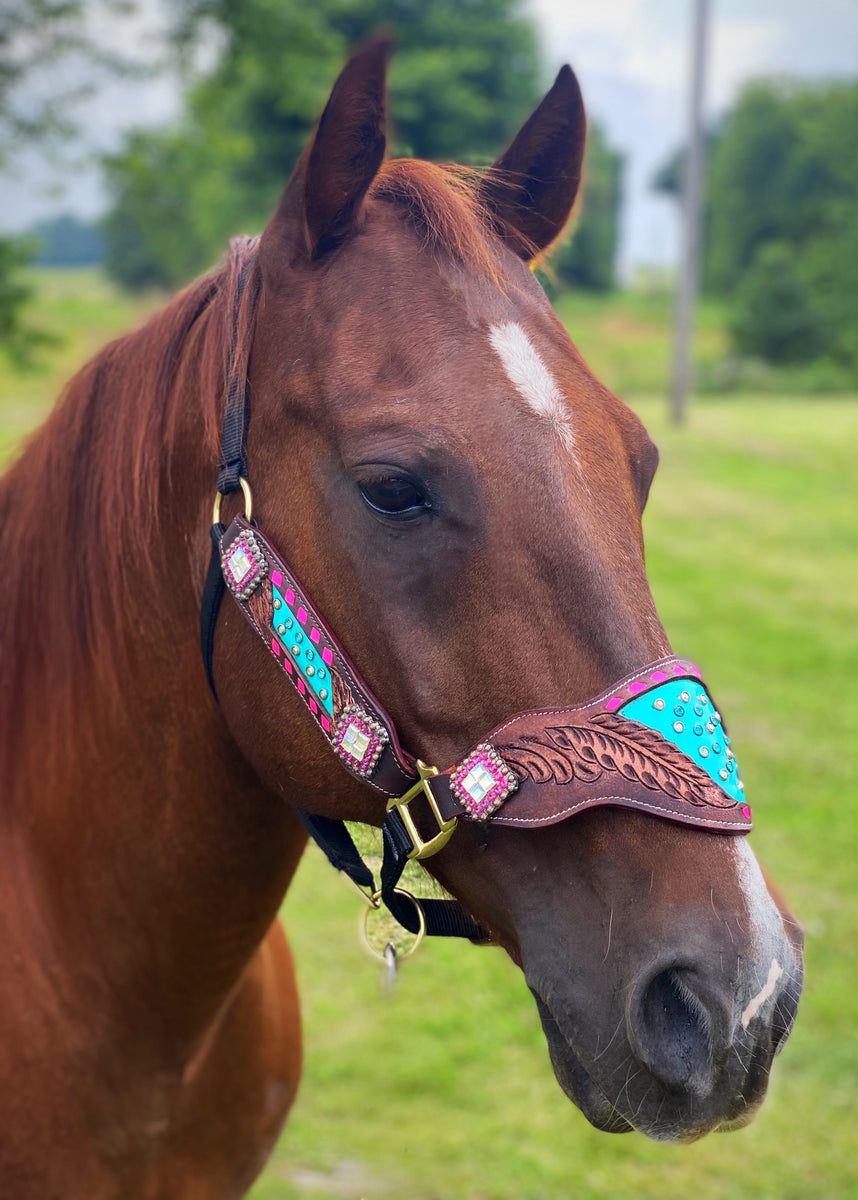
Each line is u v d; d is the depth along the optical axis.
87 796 1.37
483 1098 2.90
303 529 1.14
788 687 6.09
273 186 24.36
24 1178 1.35
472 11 29.08
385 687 1.10
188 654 1.30
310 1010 3.23
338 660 1.11
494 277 1.16
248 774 1.32
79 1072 1.37
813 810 4.54
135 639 1.33
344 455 1.09
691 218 15.86
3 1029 1.35
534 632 1.03
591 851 1.03
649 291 45.78
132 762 1.34
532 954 1.07
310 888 3.99
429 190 1.19
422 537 1.06
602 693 1.01
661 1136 0.99
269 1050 1.62
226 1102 1.54
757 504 11.26
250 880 1.37
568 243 1.42
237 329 1.22
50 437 1.43
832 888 3.94
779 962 0.97
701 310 40.31
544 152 1.35
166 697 1.32
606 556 1.04
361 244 1.17
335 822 1.26
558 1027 1.06
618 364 29.27
